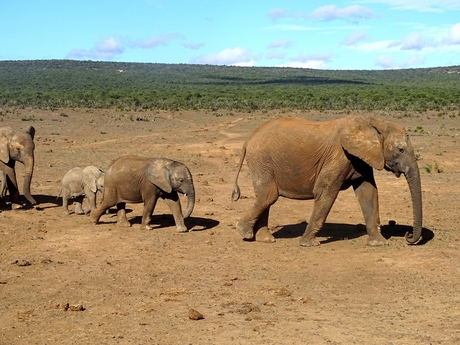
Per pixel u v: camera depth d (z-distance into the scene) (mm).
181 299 10367
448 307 9609
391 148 13562
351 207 19359
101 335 8664
